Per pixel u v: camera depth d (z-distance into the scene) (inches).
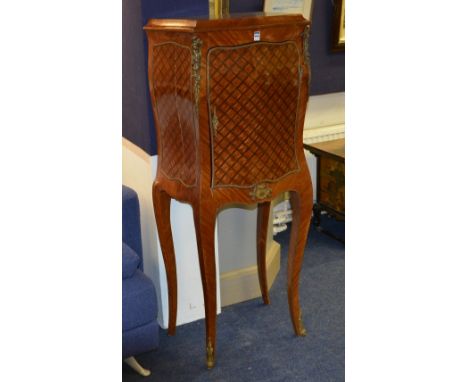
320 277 118.5
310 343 95.8
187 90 74.9
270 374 87.7
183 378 87.3
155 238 96.9
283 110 80.1
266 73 76.2
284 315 105.3
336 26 133.5
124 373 89.1
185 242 98.8
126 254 79.3
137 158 97.9
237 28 72.5
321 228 141.0
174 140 82.0
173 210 95.9
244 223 107.7
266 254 113.7
